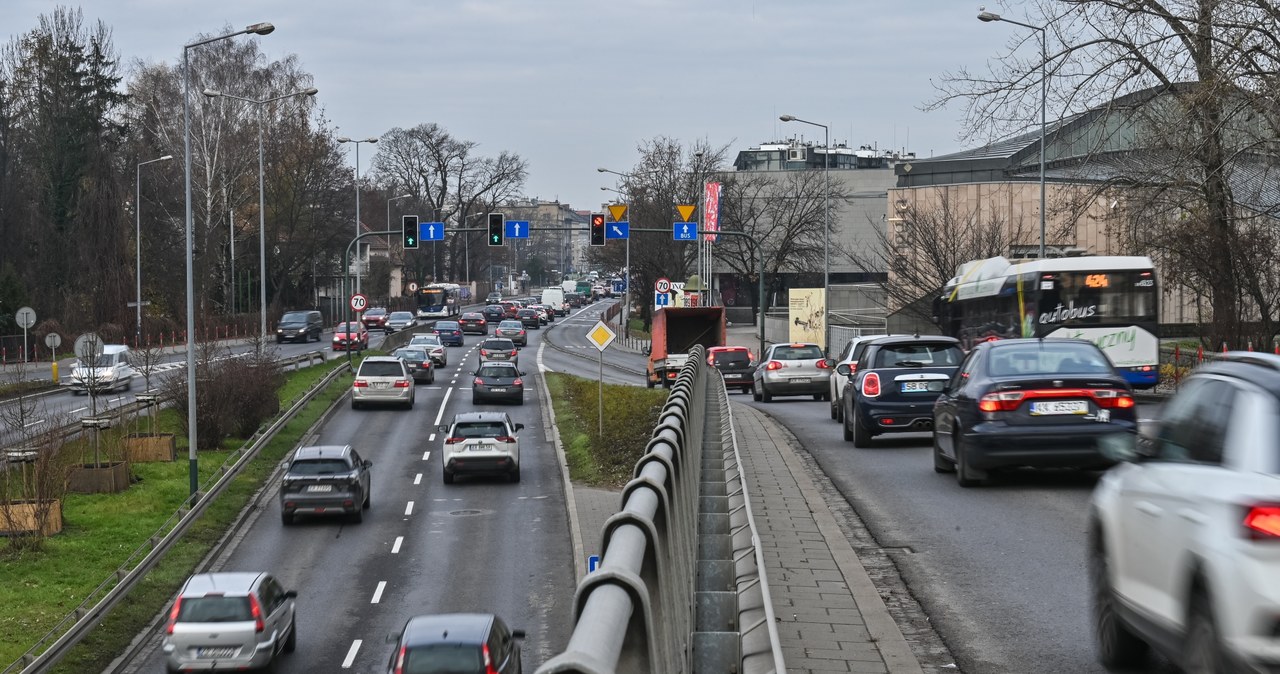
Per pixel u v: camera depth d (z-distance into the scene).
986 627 8.49
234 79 86.00
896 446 20.75
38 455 30.91
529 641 23.48
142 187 84.56
